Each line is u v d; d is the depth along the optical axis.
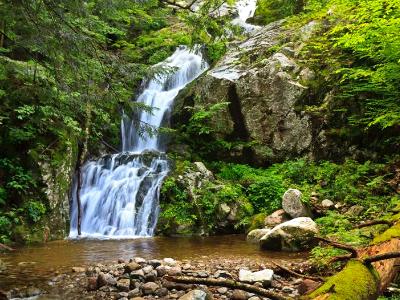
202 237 10.08
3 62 8.95
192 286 5.63
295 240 8.07
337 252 5.97
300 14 14.95
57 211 10.16
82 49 6.85
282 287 5.56
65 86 7.07
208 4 7.18
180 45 17.69
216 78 13.14
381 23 8.67
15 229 9.26
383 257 3.29
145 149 13.52
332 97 11.87
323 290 3.04
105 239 9.88
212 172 12.41
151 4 7.70
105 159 12.38
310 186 10.84
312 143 11.96
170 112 14.00
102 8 7.67
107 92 7.59
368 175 10.61
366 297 3.04
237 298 5.17
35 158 10.07
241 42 15.53
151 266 6.44
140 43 18.31
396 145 10.95
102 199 11.34
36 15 6.29
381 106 11.02
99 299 5.36
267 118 12.51
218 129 12.91
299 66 12.67
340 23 11.47
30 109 9.77
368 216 8.59
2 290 5.68
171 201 10.92
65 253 8.15
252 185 11.24
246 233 10.30
